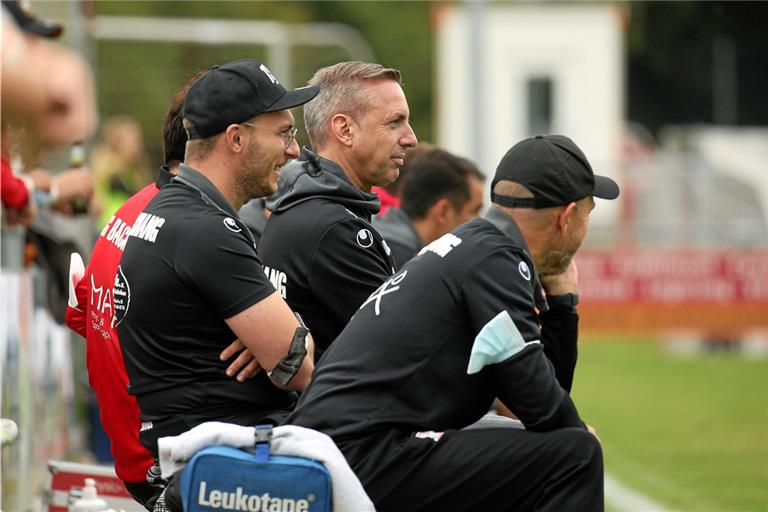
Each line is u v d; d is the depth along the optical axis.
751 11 104.75
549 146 12.73
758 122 105.88
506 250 12.12
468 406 12.12
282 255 14.00
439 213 19.84
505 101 79.06
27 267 22.34
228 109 12.89
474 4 38.75
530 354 11.77
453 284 11.97
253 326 12.41
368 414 11.83
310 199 14.17
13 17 7.33
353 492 11.23
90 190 22.91
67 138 6.98
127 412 13.48
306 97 13.17
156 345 12.59
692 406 45.97
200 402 12.61
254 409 12.78
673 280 63.34
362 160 14.67
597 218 64.00
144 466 13.57
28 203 19.86
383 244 14.34
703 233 63.84
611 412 44.69
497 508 11.83
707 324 63.44
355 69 14.78
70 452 26.08
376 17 108.50
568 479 11.68
